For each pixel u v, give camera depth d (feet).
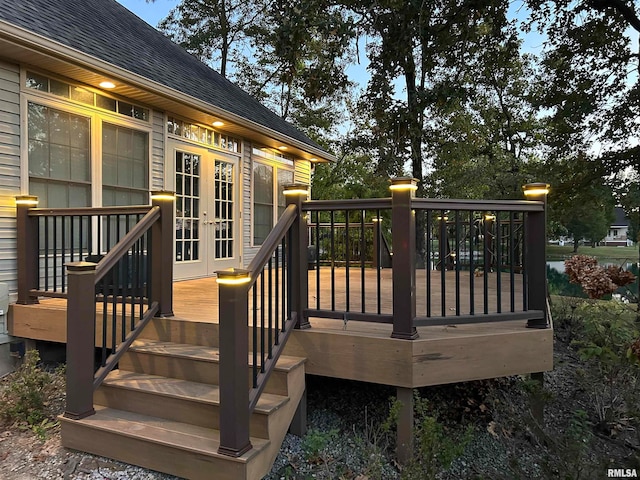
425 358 8.34
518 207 9.14
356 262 27.50
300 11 16.07
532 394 9.80
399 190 8.30
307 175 31.40
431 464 7.32
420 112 21.99
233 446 6.71
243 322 6.82
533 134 50.34
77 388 8.14
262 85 58.59
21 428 9.20
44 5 15.23
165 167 18.52
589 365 13.70
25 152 13.19
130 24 23.61
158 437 7.39
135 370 9.69
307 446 8.16
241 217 23.56
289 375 8.30
